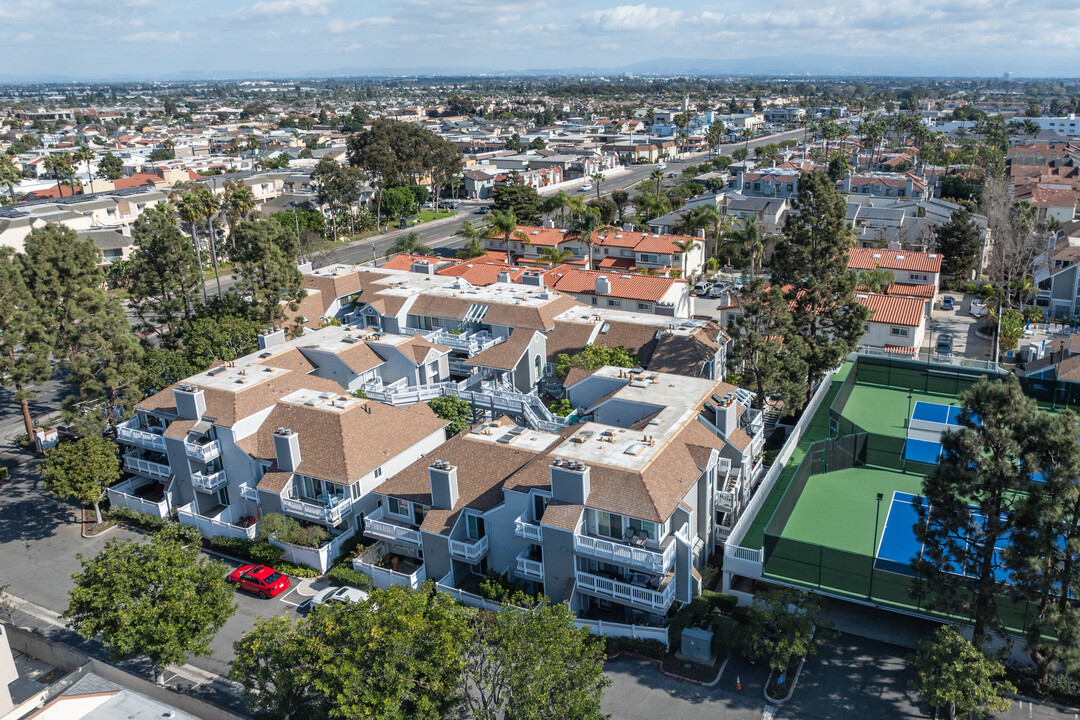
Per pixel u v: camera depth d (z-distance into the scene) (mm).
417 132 173250
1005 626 37969
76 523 57062
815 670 38531
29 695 39438
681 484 42250
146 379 65688
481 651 32906
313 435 52531
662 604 39750
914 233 119750
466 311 76250
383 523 47844
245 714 37250
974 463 34656
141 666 41938
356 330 72938
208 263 127438
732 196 139625
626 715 36125
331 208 153375
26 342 64812
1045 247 113562
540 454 46219
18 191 170625
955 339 87500
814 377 63812
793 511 51562
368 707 29234
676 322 69938
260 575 47438
